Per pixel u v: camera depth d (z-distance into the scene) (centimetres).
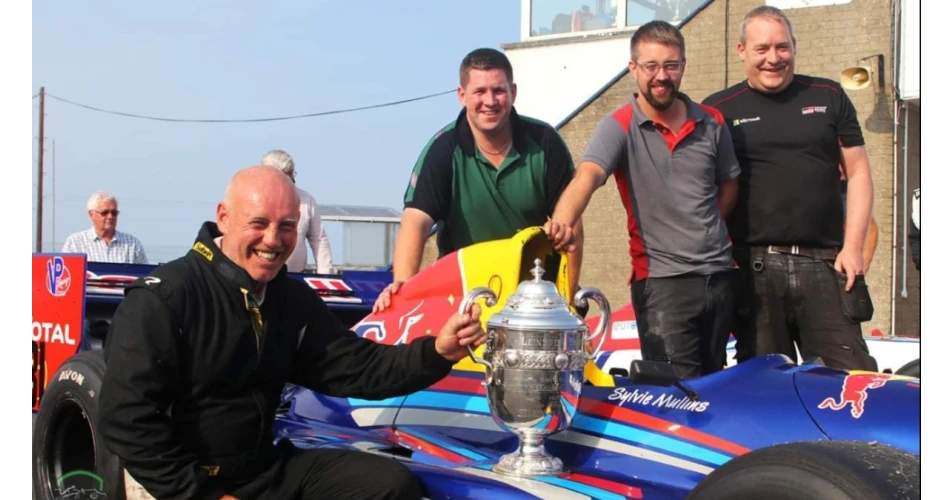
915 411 270
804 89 424
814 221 419
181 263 294
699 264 386
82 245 805
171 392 285
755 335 432
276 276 311
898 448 252
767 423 286
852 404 281
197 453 289
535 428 289
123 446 276
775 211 419
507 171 411
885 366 555
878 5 1202
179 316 285
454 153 414
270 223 291
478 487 280
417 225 412
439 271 355
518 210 415
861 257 417
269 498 296
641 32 381
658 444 296
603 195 1380
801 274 420
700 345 394
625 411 308
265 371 300
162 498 279
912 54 1176
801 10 1245
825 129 420
